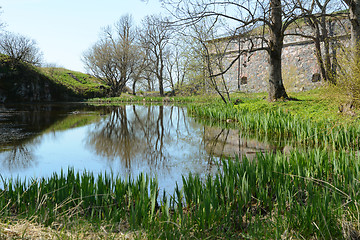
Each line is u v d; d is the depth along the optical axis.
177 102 32.47
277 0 13.84
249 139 9.85
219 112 14.41
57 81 41.19
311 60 24.02
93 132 12.12
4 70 33.06
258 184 4.53
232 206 4.05
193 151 8.43
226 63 30.53
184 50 16.69
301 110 11.98
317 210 3.20
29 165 6.88
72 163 7.13
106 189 4.19
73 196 4.02
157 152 8.41
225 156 7.69
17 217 3.40
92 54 47.22
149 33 41.28
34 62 38.28
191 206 3.98
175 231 3.18
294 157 5.07
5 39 34.88
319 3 16.47
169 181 5.73
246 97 22.95
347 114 8.92
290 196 3.81
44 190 3.98
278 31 14.03
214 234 3.30
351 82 8.54
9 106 27.16
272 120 10.40
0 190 4.25
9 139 10.22
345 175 4.23
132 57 45.03
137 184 4.12
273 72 14.45
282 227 3.27
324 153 5.23
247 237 3.21
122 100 40.12
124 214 3.77
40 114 19.52
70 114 19.91
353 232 3.10
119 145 9.47
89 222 3.46
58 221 3.41
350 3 9.42
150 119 17.17
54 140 10.16
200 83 17.81
